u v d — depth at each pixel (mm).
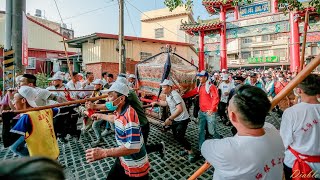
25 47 8422
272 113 9922
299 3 5180
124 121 2281
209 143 1496
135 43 17688
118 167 2604
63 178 649
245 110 1301
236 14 17969
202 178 4059
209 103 5004
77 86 7668
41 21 31781
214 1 17891
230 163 1320
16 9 8117
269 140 1385
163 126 5516
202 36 19125
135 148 2229
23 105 2867
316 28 16203
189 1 5215
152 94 6992
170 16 29422
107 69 16016
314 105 2074
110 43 16141
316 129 2004
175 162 4754
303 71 1494
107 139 6320
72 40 16516
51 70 23156
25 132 2619
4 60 8180
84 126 6672
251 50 36469
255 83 8820
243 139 1356
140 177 2447
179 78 6734
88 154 2180
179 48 20094
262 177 1315
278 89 9008
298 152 2062
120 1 11195
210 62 36281
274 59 33594
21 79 4480
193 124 8258
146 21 31016
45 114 3023
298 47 14953
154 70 6914
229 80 8641
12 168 553
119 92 2324
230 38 18016
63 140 5918
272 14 16250
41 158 623
